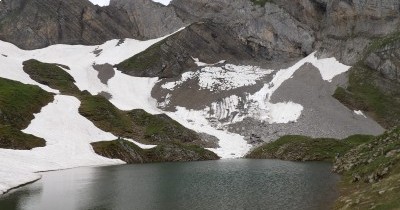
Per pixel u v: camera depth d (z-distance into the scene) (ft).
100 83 628.28
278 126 470.80
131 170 262.67
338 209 117.91
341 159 259.60
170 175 230.27
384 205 95.66
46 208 136.56
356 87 600.80
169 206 138.00
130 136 411.13
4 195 162.40
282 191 165.37
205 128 488.85
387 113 531.91
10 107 361.51
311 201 140.36
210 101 570.87
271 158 379.14
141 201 147.74
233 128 490.49
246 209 130.72
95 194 164.25
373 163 168.14
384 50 635.66
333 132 434.71
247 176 221.05
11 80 452.76
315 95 531.50
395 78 606.14
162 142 410.93
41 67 578.66
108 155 332.19
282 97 541.75
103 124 418.10
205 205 138.41
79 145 334.24
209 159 376.27
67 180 208.85
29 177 210.38
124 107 509.76
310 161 338.13
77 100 460.55
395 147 167.53
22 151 284.41
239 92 585.22
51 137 336.90
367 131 442.09
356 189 149.59
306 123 463.42
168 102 597.52
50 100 432.66
